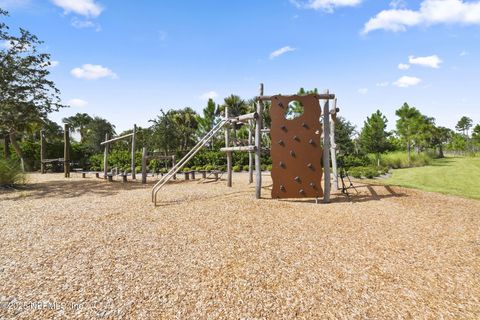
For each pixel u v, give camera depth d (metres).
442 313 2.66
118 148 30.53
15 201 8.01
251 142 11.37
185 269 3.50
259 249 4.15
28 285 3.13
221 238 4.60
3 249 4.22
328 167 7.59
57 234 4.89
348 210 6.53
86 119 51.84
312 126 7.55
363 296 2.93
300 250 4.12
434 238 4.72
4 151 18.84
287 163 7.55
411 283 3.21
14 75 13.35
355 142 25.31
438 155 42.03
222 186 10.13
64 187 10.86
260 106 7.73
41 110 14.17
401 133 28.27
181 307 2.71
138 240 4.54
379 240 4.59
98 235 4.80
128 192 9.23
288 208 6.61
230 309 2.69
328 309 2.71
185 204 7.03
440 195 8.70
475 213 6.46
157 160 18.91
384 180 13.53
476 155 40.78
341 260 3.80
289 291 3.01
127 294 2.94
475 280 3.30
